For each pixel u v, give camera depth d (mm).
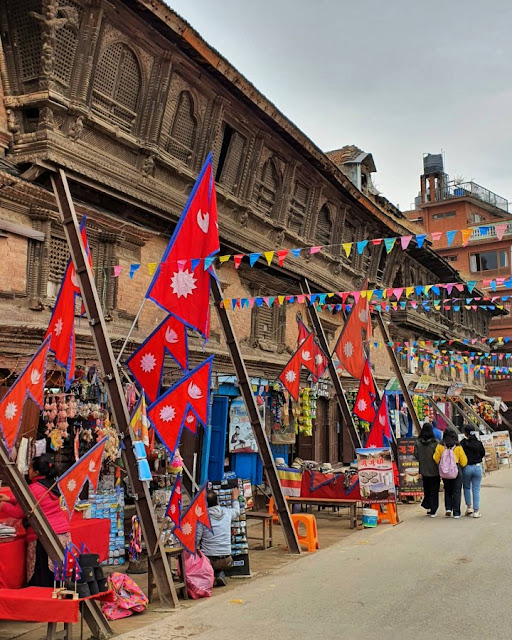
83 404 9711
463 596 7168
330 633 5965
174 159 12531
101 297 11094
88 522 8195
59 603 5570
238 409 14273
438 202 50625
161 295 8539
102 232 11133
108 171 10836
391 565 8844
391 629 6047
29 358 9234
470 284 10977
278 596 7398
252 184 14891
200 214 9000
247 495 11234
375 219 21672
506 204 58625
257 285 16062
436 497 13258
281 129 14906
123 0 10422
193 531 7617
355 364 14062
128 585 7008
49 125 9711
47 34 9438
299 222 17688
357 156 24375
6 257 9352
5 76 9727
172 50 11688
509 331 47281
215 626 6320
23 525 7125
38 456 7891
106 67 10750
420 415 25000
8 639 6105
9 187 9281
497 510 14062
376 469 12547
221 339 14438
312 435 18703
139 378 9320
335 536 11656
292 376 13102
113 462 9727
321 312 19641
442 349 33531
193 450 12938
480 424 30484
